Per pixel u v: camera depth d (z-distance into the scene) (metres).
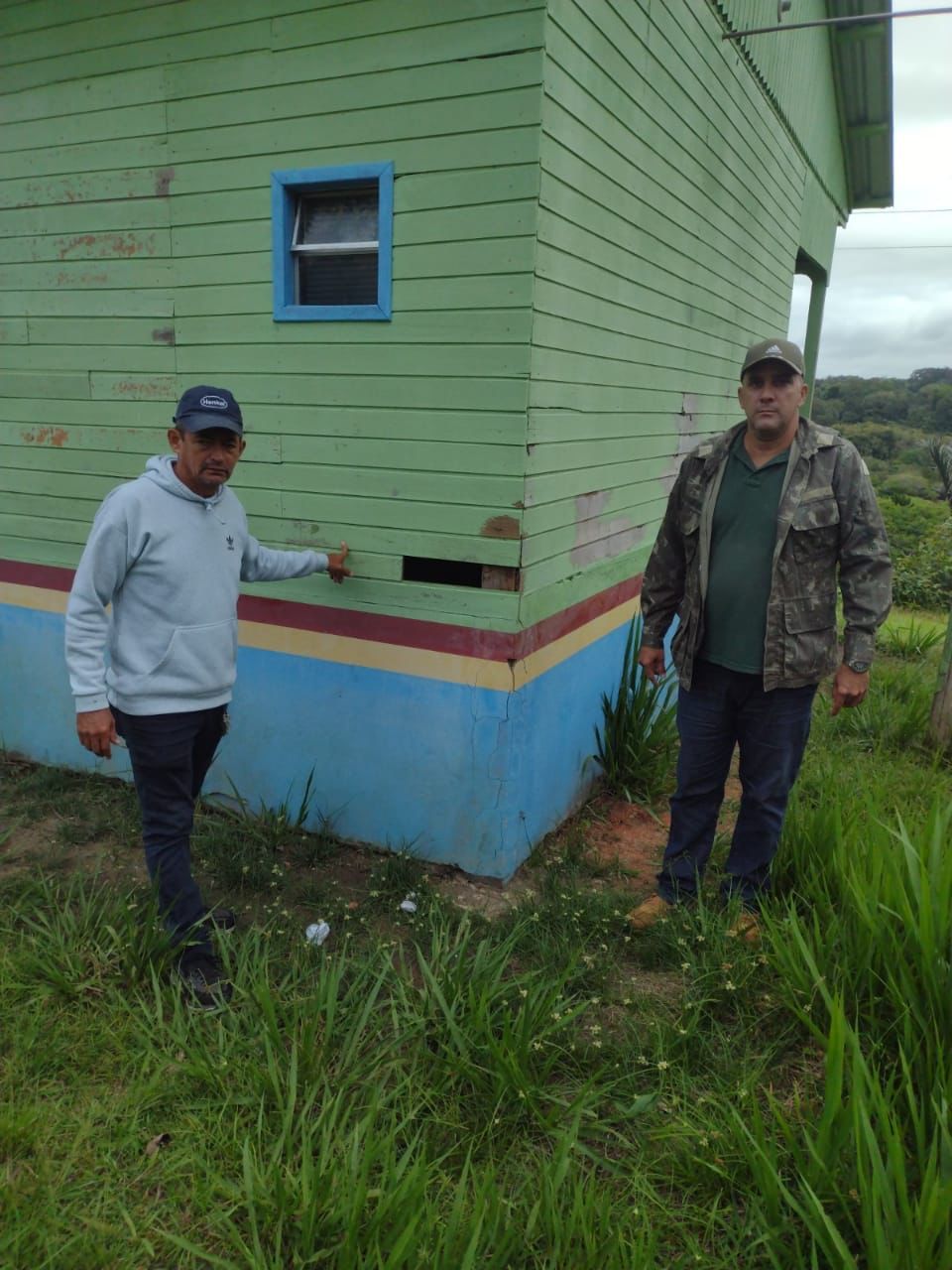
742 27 4.83
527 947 2.95
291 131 3.11
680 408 4.82
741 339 5.93
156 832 2.67
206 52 3.20
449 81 2.84
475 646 3.18
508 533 3.05
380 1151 2.00
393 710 3.38
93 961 2.65
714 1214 1.92
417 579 3.29
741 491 2.79
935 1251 1.67
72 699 4.11
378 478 3.23
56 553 3.99
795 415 2.71
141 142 3.39
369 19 2.92
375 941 2.94
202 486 2.54
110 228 3.54
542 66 2.72
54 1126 2.14
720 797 3.11
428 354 3.06
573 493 3.50
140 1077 2.29
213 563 2.60
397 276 3.05
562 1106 2.21
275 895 3.26
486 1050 2.27
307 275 3.30
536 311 2.91
